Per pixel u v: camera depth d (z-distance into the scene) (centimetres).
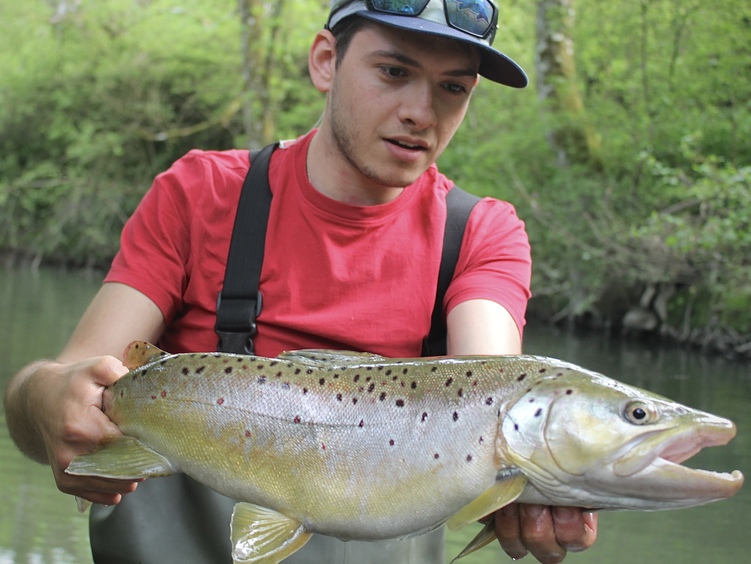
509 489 74
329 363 83
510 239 105
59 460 87
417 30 90
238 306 100
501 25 775
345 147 97
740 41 607
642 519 241
